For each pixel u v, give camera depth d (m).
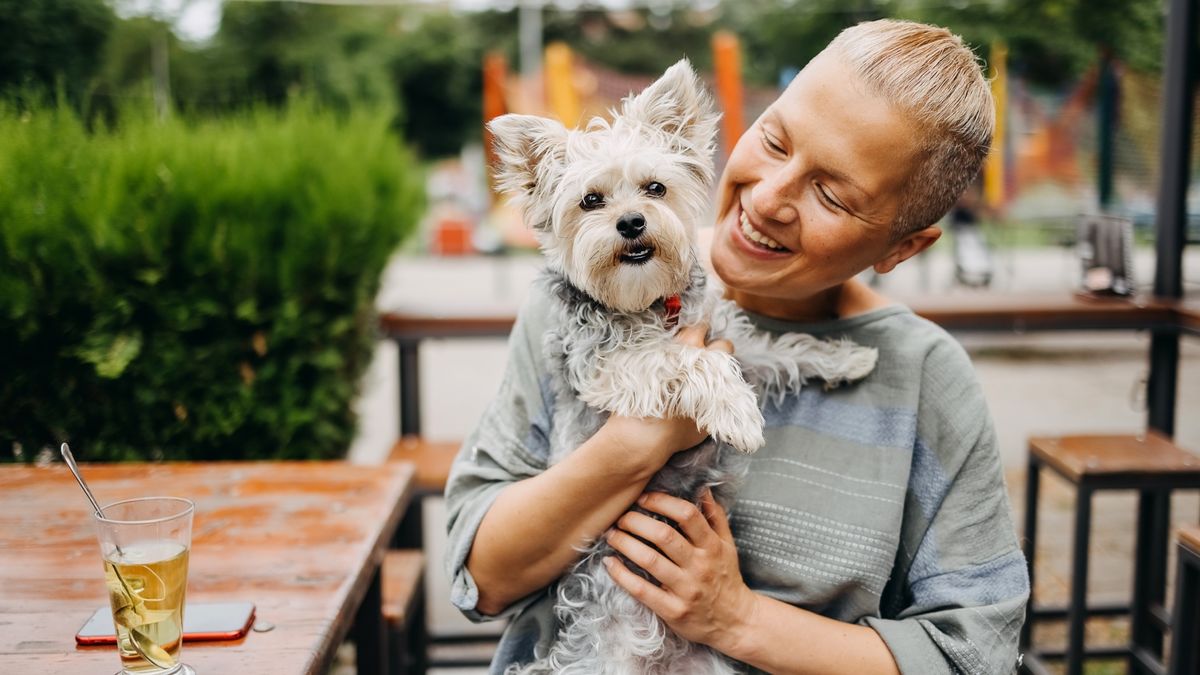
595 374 1.52
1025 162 9.93
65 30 6.01
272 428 3.04
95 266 2.74
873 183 1.33
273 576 1.52
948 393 1.50
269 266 2.98
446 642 3.38
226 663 1.25
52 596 1.44
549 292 1.70
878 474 1.44
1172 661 2.32
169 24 12.36
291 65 22.33
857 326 1.59
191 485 1.98
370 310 3.44
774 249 1.44
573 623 1.55
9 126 2.91
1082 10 8.57
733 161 1.47
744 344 1.58
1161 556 3.20
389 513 1.82
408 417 3.62
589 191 1.65
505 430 1.58
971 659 1.37
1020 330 3.53
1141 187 8.44
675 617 1.37
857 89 1.32
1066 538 4.39
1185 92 3.58
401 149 4.48
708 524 1.40
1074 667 2.89
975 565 1.45
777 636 1.37
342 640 1.43
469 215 24.53
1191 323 3.36
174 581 1.17
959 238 10.28
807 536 1.43
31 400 2.77
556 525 1.39
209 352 2.92
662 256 1.59
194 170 2.94
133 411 2.87
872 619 1.43
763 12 16.33
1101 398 7.25
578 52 28.36
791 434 1.49
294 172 3.16
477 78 29.05
